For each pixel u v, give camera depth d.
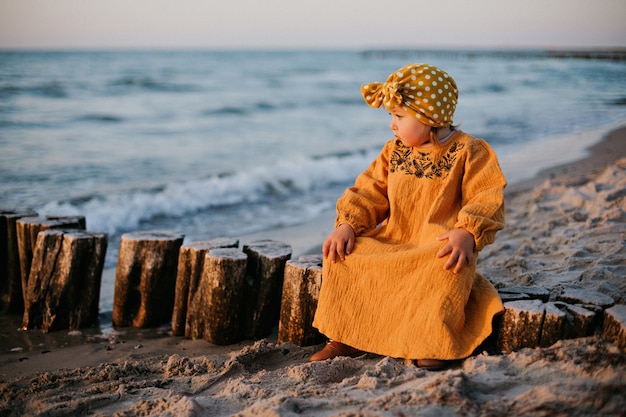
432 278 2.56
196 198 7.89
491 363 2.32
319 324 2.82
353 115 19.53
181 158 11.25
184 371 2.89
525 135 13.27
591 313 2.48
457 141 2.76
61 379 2.87
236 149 12.52
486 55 76.25
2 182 8.62
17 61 41.22
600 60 32.28
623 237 4.22
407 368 2.45
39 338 3.68
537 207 5.65
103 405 2.53
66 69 36.56
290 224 6.77
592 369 2.08
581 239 4.34
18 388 2.78
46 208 7.15
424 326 2.52
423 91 2.62
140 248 3.76
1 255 4.25
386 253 2.71
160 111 18.91
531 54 72.50
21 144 12.03
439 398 2.03
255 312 3.48
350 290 2.78
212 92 26.41
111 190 8.13
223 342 3.44
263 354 3.04
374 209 2.95
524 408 1.93
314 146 13.08
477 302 2.65
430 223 2.70
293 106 21.89
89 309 3.88
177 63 52.56
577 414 1.86
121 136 13.88
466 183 2.72
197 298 3.51
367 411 1.98
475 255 2.58
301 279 3.16
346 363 2.60
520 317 2.51
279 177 9.22
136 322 3.86
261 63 59.09
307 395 2.25
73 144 12.38
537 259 4.06
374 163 3.10
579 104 18.92
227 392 2.47
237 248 3.70
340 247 2.82
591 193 5.79
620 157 9.03
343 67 55.31
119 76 32.06
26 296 3.86
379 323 2.68
